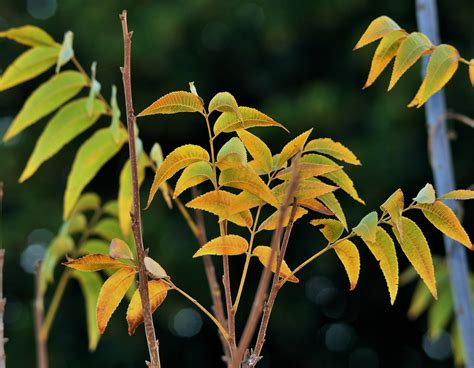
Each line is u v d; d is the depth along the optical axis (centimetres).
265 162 141
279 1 937
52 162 925
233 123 140
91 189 977
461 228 149
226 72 984
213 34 963
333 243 148
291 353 1048
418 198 147
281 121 873
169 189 212
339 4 912
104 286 139
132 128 124
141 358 976
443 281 341
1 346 165
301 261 940
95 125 889
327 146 153
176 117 910
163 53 892
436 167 246
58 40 952
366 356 1081
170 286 140
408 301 1035
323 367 1056
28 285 998
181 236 880
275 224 140
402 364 1078
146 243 877
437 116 248
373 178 866
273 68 990
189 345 1036
